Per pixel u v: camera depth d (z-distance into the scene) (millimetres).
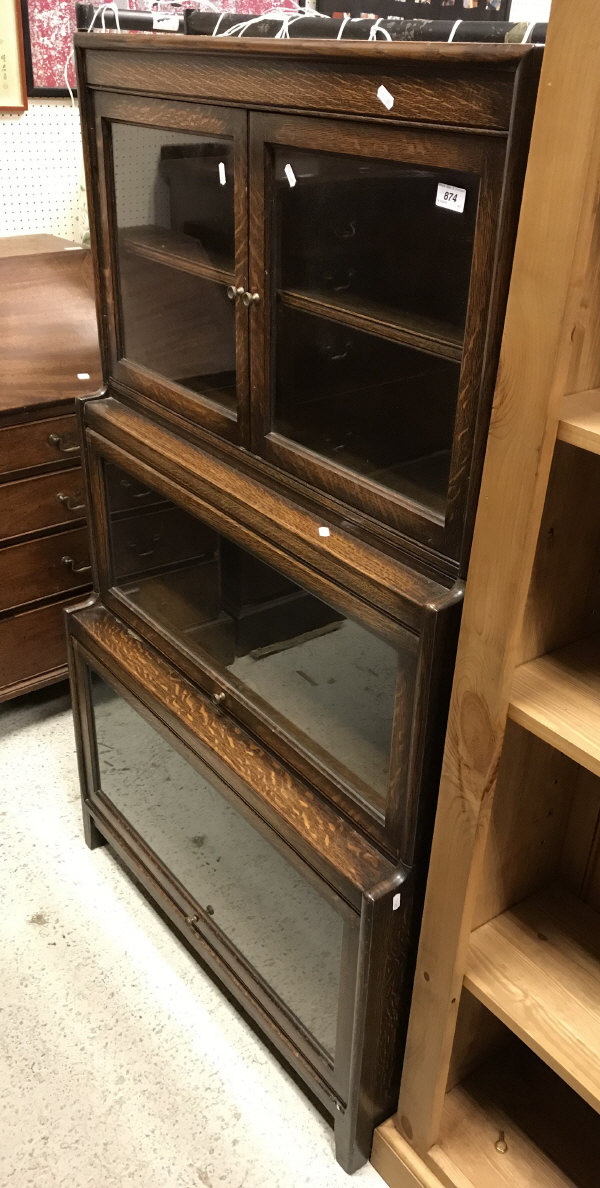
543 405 882
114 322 1550
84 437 1662
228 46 1094
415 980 1280
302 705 1330
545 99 790
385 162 986
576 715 1004
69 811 2109
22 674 2234
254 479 1339
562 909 1314
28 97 2205
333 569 1159
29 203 2332
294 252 1144
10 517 2053
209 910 1655
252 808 1409
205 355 1369
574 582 1088
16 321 2074
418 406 1043
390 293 1035
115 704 1772
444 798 1129
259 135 1115
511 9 2197
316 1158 1469
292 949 1446
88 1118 1505
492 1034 1450
